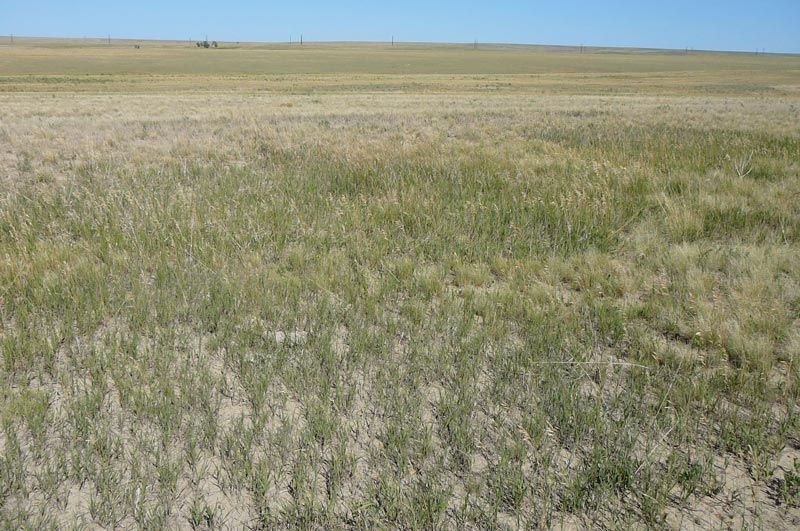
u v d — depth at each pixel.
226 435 3.70
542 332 5.18
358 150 13.84
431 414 4.09
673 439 3.83
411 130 19.11
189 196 9.49
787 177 11.23
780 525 3.16
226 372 4.57
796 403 4.27
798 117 23.66
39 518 3.03
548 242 7.65
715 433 3.94
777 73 109.94
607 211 8.64
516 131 19.31
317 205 9.27
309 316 5.50
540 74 100.12
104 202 8.64
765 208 8.88
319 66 110.19
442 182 10.56
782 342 5.07
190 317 5.48
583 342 5.14
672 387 4.37
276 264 6.96
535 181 10.63
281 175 11.37
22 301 5.54
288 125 19.66
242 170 11.97
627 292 6.33
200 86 53.28
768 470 3.54
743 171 11.86
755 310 5.48
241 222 8.16
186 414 3.96
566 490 3.31
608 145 15.34
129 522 3.08
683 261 6.89
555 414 4.03
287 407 4.14
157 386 4.21
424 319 5.49
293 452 3.61
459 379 4.46
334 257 6.99
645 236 7.92
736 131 18.45
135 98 33.59
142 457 3.52
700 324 5.21
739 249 7.19
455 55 180.62
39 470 3.41
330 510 3.08
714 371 4.63
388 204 9.02
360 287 6.14
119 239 7.32
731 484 3.47
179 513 3.15
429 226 8.38
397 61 136.38
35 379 4.39
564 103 33.69
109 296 5.66
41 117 21.39
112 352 4.57
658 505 3.17
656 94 51.56
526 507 3.24
